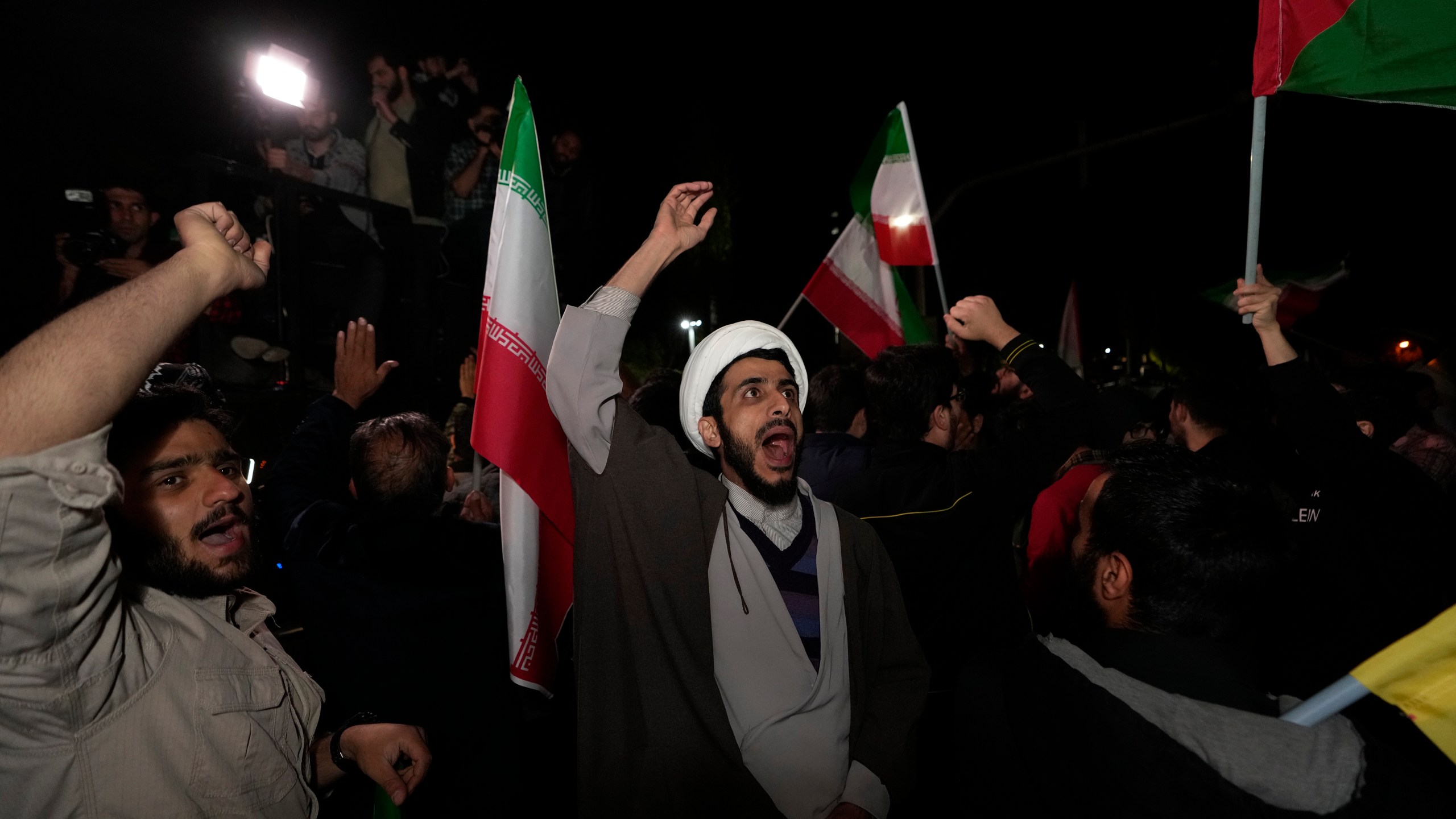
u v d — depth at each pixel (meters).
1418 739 2.09
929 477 2.47
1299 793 1.02
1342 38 2.15
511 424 1.87
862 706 1.90
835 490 2.62
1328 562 2.40
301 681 1.56
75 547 1.00
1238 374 10.94
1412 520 2.15
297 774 1.41
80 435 0.94
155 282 1.00
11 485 0.91
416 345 5.59
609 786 1.71
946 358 2.61
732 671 1.78
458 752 2.08
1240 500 1.22
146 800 1.20
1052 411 2.31
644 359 10.83
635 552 1.79
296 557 2.14
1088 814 1.10
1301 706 1.12
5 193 4.95
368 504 2.16
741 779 1.66
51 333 0.94
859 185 3.64
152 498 1.36
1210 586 1.18
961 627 2.50
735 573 1.84
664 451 1.84
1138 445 1.39
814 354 15.04
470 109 6.61
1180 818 1.03
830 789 1.73
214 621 1.41
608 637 1.78
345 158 5.89
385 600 2.06
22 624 1.00
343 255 5.02
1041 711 1.18
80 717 1.14
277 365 4.47
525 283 1.91
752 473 1.92
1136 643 1.22
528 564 1.89
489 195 6.64
